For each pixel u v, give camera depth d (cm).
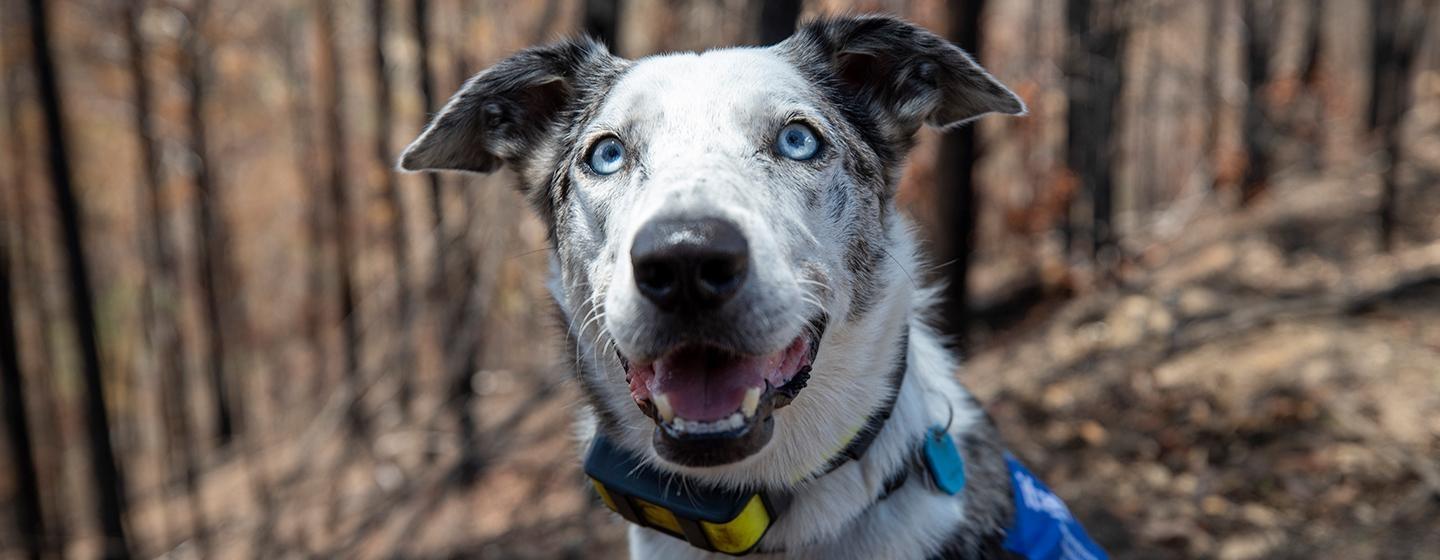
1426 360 551
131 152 1235
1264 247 881
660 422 198
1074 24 890
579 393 250
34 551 802
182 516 923
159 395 1149
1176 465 513
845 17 259
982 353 743
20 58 830
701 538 227
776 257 190
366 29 1024
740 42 670
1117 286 821
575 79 267
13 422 789
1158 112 1415
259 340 1464
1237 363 594
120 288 1332
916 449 234
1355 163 1125
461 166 282
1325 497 462
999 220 1072
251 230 1474
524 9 802
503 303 801
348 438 874
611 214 217
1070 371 642
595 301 216
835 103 244
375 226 1077
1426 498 443
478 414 865
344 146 1110
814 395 221
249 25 1076
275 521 795
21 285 1013
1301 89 1195
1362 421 503
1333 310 644
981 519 245
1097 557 269
